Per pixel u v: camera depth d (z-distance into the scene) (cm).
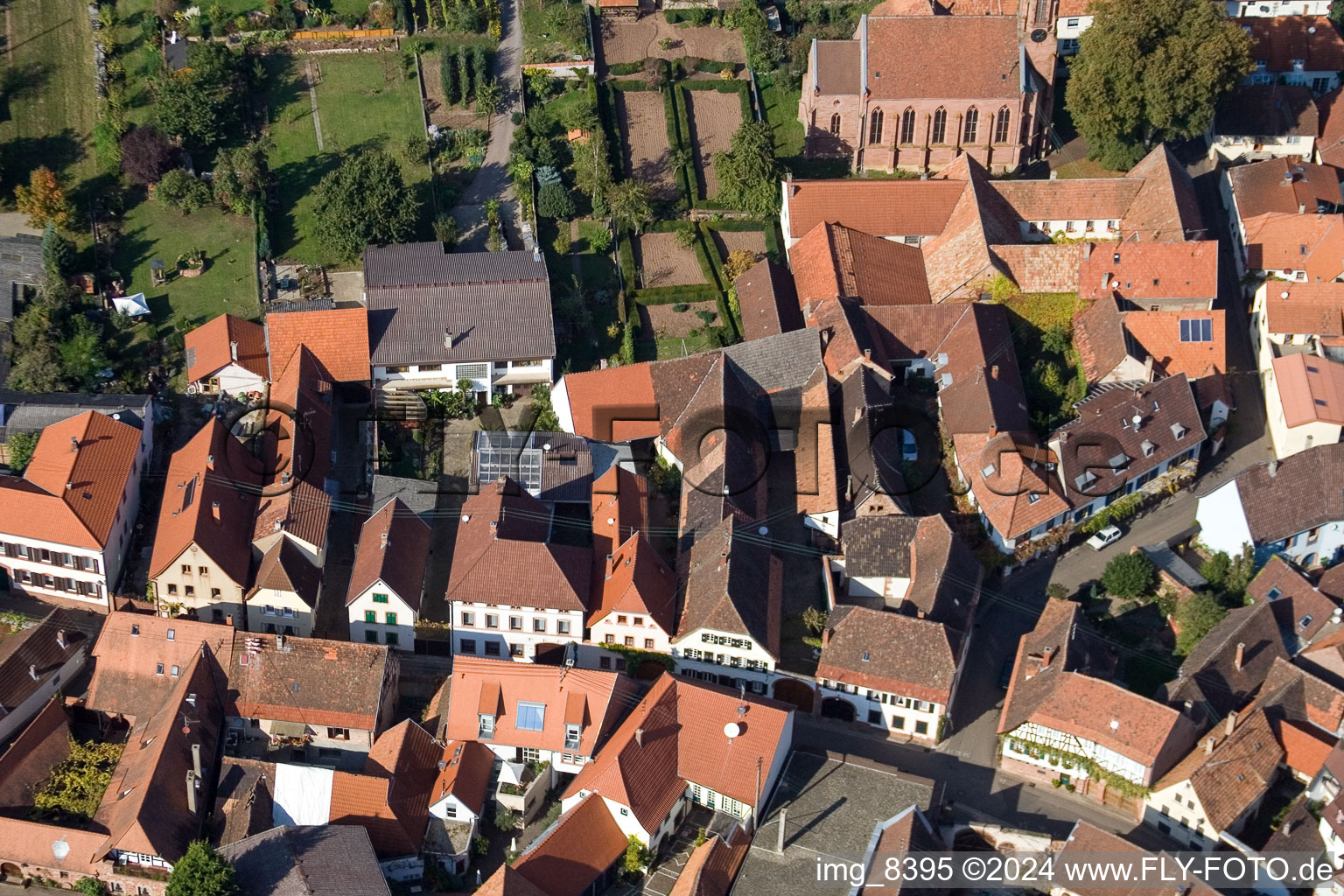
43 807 13812
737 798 13588
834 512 15875
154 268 18062
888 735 14712
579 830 13400
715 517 15588
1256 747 13988
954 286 17812
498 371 17275
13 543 15450
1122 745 13812
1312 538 15925
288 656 14550
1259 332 17825
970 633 15250
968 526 16100
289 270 18288
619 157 19525
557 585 14950
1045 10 19225
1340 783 13650
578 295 17938
